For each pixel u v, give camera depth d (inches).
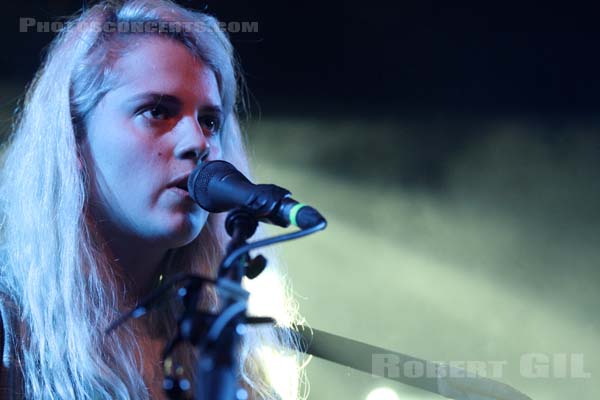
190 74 111.2
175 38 113.6
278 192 87.9
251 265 82.9
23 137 117.6
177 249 124.4
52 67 114.6
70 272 107.9
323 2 269.6
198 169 98.6
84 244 109.4
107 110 107.9
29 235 111.2
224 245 128.4
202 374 65.8
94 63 109.7
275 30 267.7
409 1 273.3
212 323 69.1
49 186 111.0
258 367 133.3
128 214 108.0
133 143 106.2
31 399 102.3
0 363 101.4
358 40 275.0
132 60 109.0
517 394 125.8
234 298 69.6
